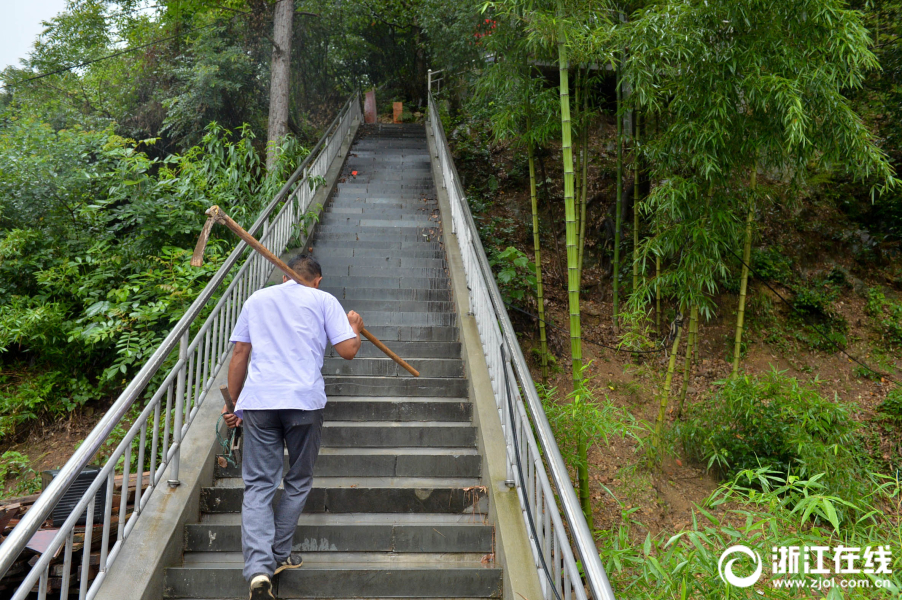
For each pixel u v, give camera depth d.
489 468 3.09
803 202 8.57
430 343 4.76
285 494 2.45
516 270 7.74
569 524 1.81
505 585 2.51
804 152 4.82
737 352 6.20
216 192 6.78
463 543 2.82
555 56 5.83
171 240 6.38
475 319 4.84
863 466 4.73
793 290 7.75
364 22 15.06
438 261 6.44
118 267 6.05
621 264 8.02
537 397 2.50
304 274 2.73
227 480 3.20
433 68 15.53
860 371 6.99
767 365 7.03
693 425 5.27
